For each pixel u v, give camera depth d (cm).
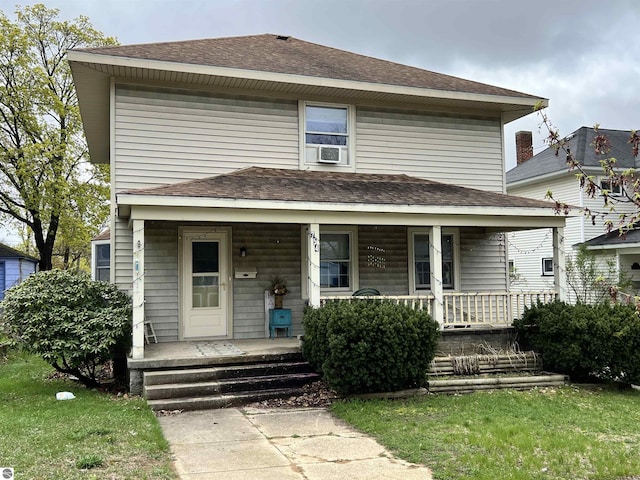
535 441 581
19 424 606
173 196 837
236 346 964
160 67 984
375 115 1214
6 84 2059
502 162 1308
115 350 906
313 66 1185
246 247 1092
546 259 2091
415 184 1154
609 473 486
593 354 909
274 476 476
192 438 598
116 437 567
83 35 2223
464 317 1204
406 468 498
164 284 1036
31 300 841
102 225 2331
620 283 1608
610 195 399
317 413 723
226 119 1098
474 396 824
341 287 1165
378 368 786
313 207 909
